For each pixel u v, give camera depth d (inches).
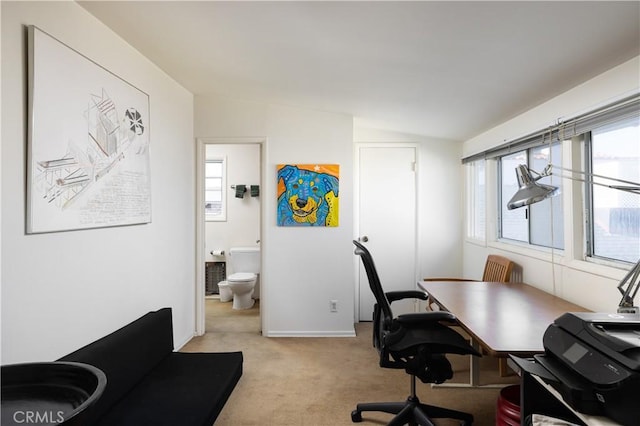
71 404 30.4
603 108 79.4
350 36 77.3
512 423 71.3
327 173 147.6
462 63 83.1
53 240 70.1
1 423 27.9
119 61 92.3
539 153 115.0
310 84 115.6
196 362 95.4
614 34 64.0
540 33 65.7
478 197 159.3
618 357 42.4
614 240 83.9
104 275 85.8
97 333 83.0
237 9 73.6
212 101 147.4
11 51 61.4
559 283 98.7
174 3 74.6
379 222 169.8
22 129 63.3
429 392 102.3
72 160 74.0
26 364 31.4
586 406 44.4
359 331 155.2
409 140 169.0
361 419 89.2
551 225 107.2
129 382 78.7
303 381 108.5
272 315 148.6
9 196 60.7
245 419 88.7
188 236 140.7
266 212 148.6
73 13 75.6
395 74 96.2
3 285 59.5
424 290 109.3
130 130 96.0
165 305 120.0
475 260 155.8
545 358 53.7
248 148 206.5
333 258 148.7
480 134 150.1
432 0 59.6
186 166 139.2
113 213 88.2
